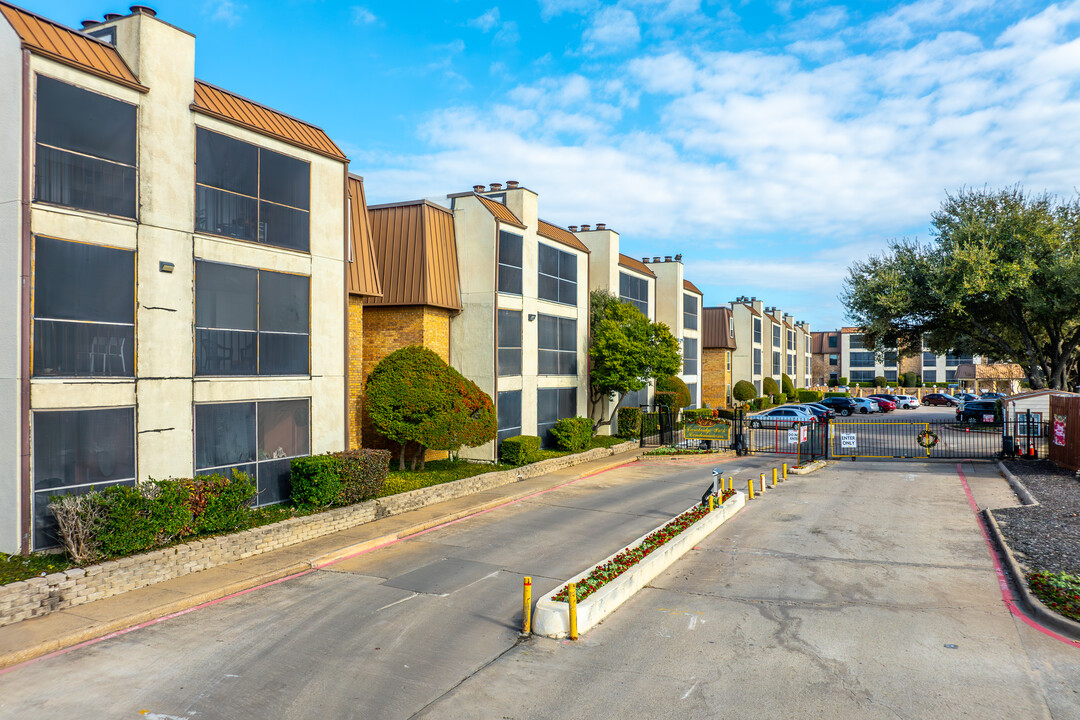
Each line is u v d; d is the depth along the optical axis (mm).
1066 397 23469
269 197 15789
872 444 34625
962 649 9398
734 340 58875
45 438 11344
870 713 7641
